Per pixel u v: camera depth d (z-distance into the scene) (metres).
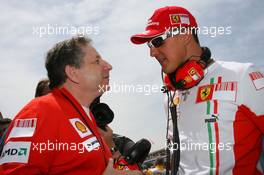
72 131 1.81
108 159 1.96
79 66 2.04
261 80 2.06
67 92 2.00
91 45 2.14
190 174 2.09
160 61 2.31
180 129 2.24
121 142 2.64
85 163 1.79
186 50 2.27
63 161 1.75
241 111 2.03
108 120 2.59
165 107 2.55
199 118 2.12
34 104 1.80
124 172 1.93
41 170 1.68
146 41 2.39
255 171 2.11
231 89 2.06
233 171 2.01
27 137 1.66
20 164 1.60
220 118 2.04
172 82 2.30
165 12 2.29
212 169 2.02
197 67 2.17
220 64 2.21
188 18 2.33
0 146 1.79
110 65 2.20
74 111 1.93
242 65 2.12
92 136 1.90
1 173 1.62
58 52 2.07
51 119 1.75
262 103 2.01
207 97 2.12
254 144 2.05
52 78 2.10
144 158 2.41
